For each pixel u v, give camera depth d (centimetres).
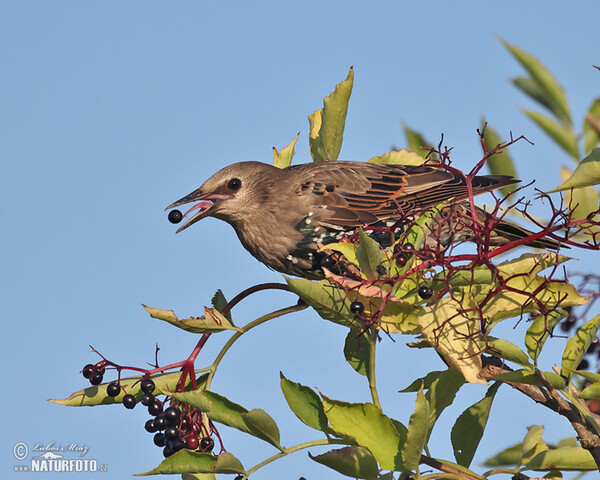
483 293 722
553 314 711
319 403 716
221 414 720
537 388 772
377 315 726
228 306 907
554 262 724
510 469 787
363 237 712
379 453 678
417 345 771
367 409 689
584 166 717
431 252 737
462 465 786
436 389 732
